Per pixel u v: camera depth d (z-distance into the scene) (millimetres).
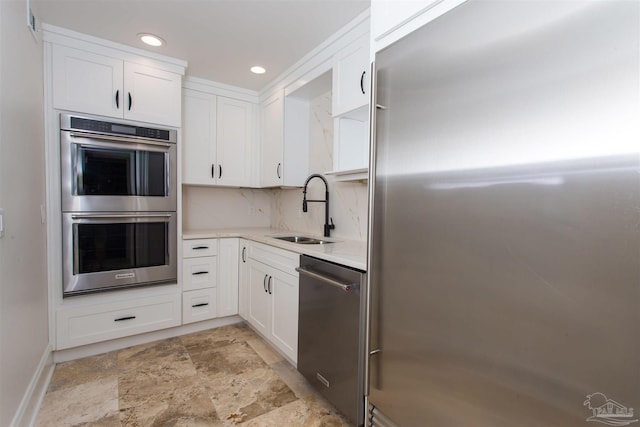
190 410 1643
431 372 969
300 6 1773
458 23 875
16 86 1436
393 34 1166
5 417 1229
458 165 878
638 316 575
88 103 2135
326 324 1660
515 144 748
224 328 2760
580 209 646
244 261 2721
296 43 2189
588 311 638
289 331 2033
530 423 733
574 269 657
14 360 1338
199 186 3250
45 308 1938
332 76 2199
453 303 899
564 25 662
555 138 680
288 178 2795
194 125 2809
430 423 972
